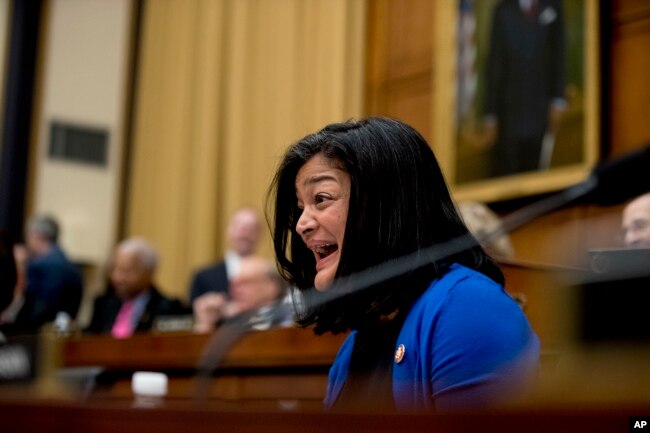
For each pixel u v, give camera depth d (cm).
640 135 709
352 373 241
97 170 1184
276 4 1036
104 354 487
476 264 234
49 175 1165
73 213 1167
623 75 724
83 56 1194
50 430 155
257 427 128
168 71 1145
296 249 251
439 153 825
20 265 880
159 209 1121
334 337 377
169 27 1153
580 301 161
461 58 820
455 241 230
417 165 235
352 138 236
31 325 815
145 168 1151
